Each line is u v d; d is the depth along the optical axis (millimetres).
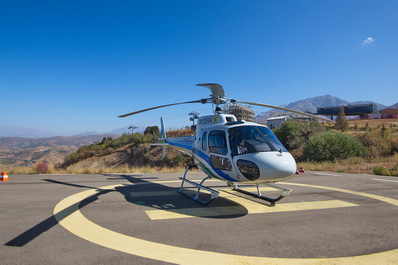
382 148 24969
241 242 4309
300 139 34062
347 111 102938
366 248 4121
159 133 61375
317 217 5902
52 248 3850
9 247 3844
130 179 11828
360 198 8047
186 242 4266
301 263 3543
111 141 60281
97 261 3455
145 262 3473
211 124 8109
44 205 6406
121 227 4945
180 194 8406
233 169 6430
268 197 8078
